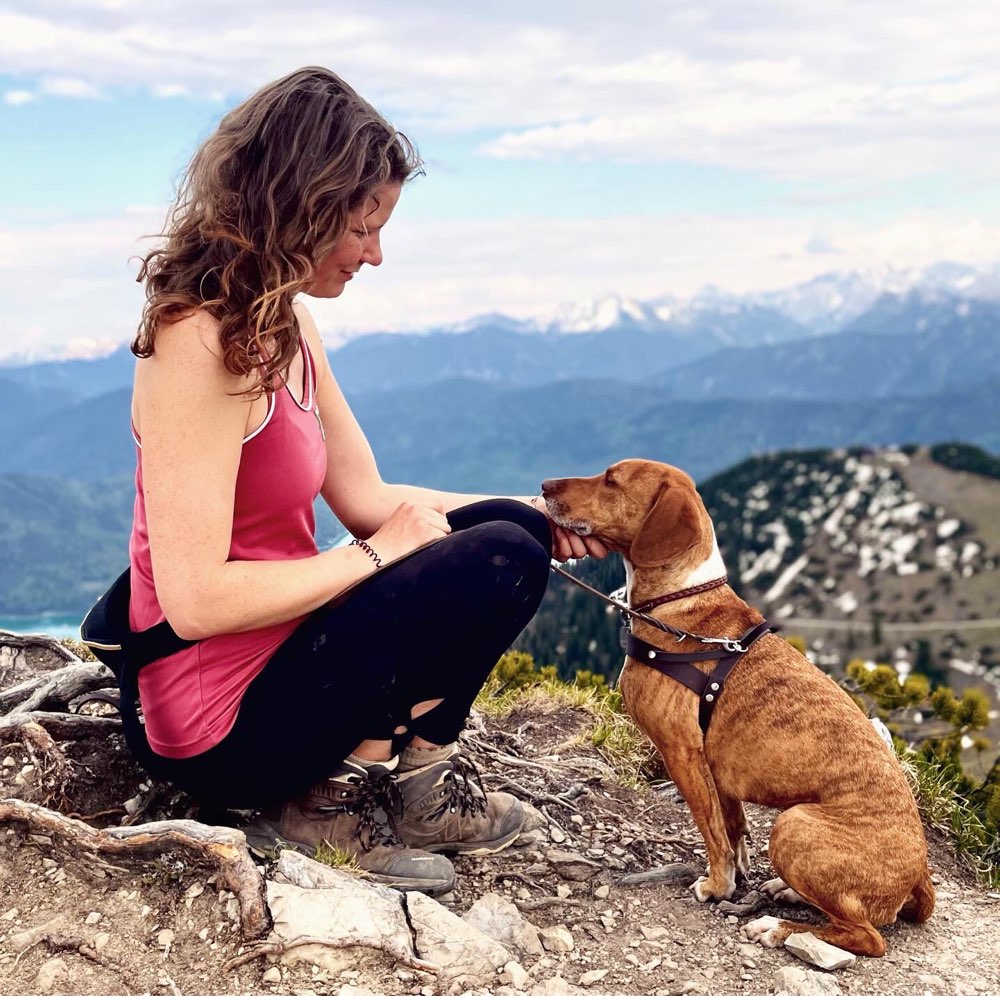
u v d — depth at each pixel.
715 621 1.77
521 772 1.98
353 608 1.38
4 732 1.57
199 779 1.42
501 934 1.46
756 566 75.31
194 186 1.25
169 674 1.36
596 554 1.99
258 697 1.38
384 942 1.31
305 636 1.38
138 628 1.37
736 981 1.44
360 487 1.65
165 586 1.26
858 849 1.54
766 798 1.68
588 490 1.94
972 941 1.61
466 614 1.40
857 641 61.44
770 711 1.67
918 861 1.58
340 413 1.61
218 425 1.24
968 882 1.97
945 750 2.60
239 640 1.36
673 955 1.50
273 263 1.21
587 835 1.82
